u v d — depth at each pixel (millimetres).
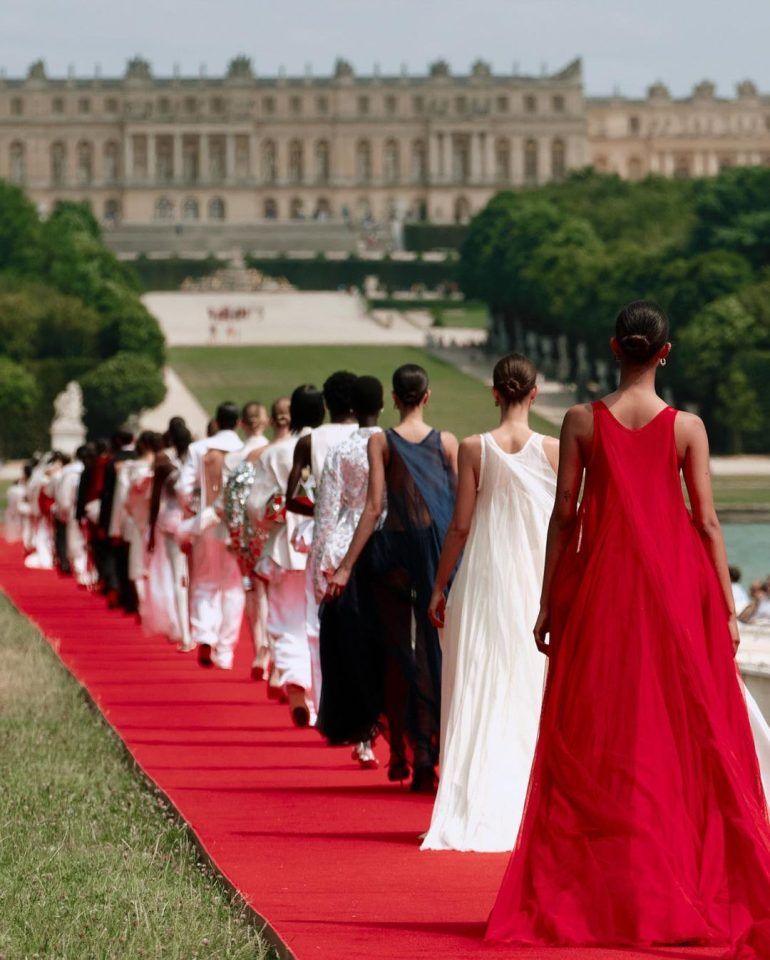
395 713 32438
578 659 21281
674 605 21234
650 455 22031
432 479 31547
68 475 88000
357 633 32250
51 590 89312
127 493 65750
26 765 34562
